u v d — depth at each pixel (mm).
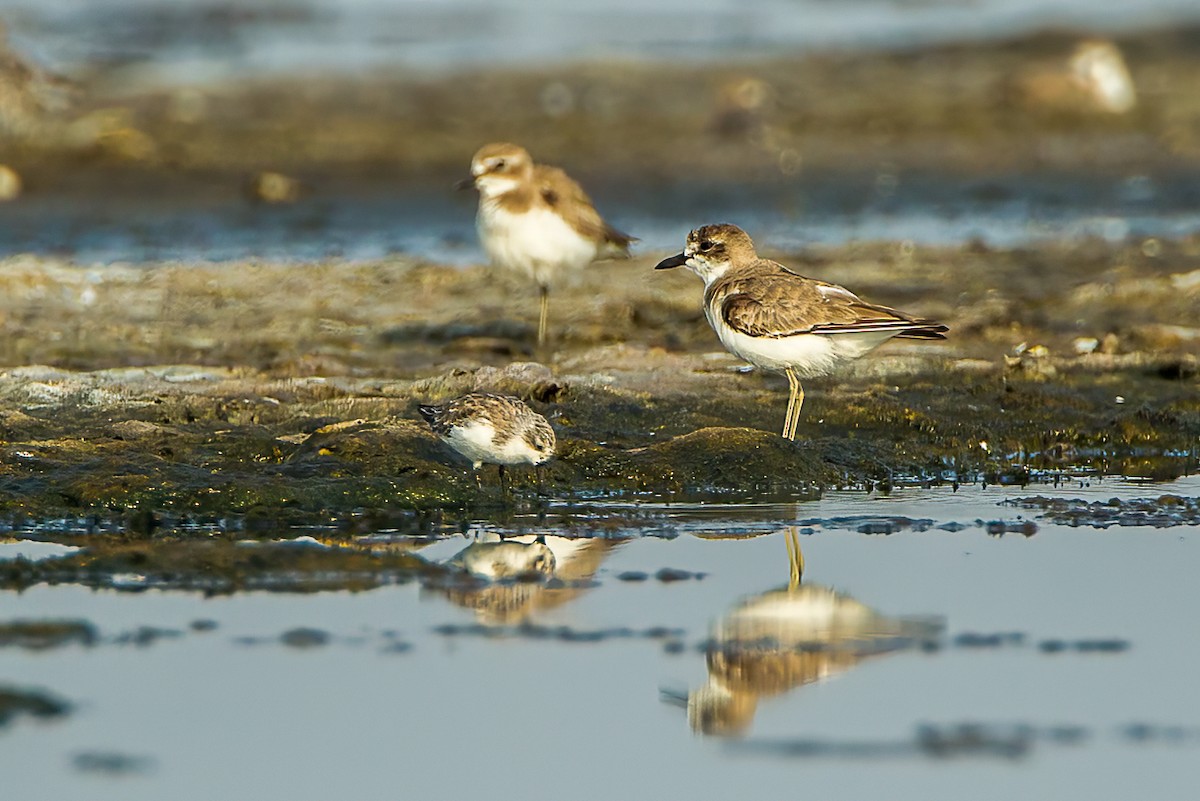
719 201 22891
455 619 9141
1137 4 39281
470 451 11055
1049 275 18109
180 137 25750
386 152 25438
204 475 11117
